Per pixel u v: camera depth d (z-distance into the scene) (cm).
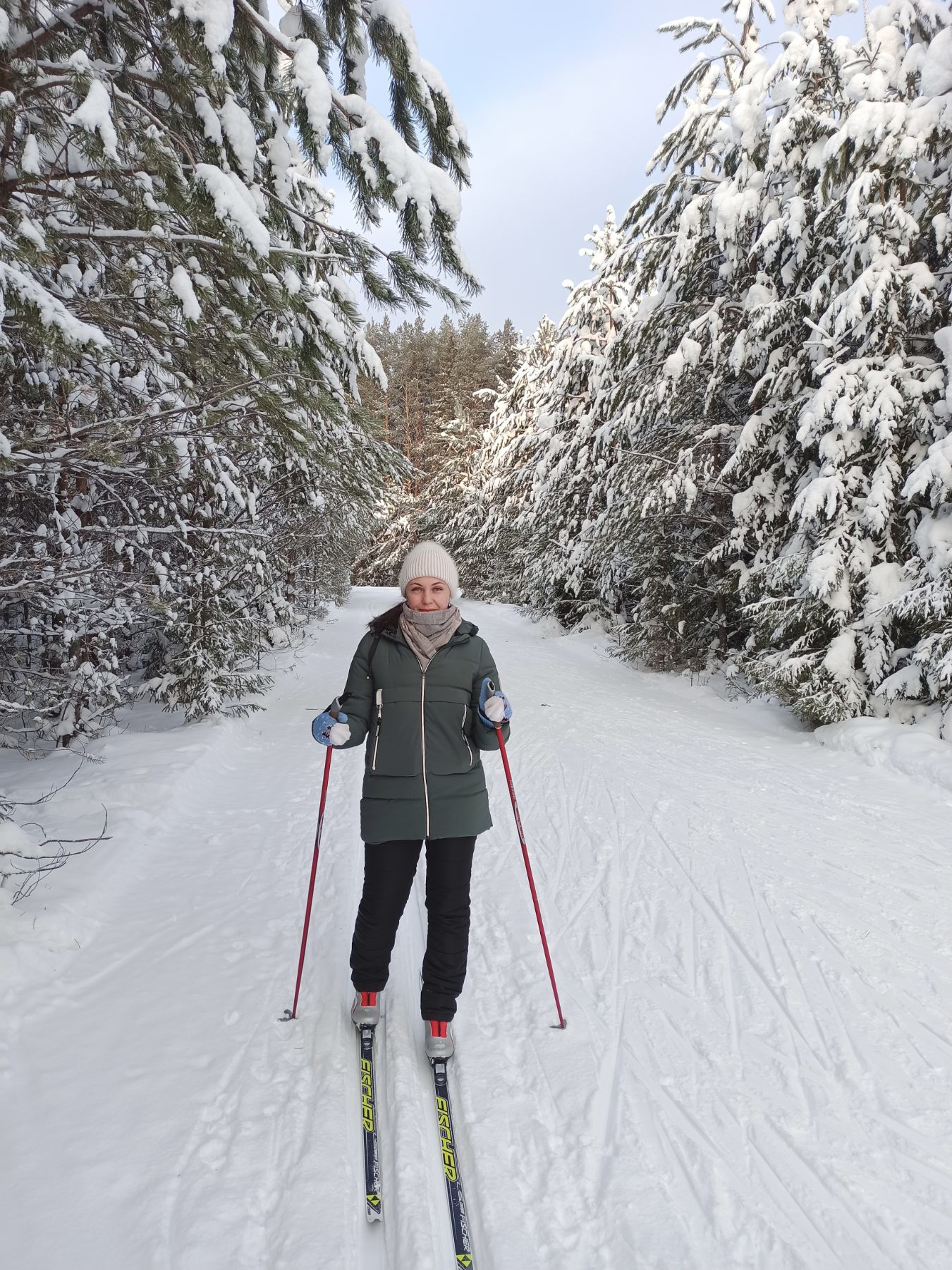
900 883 380
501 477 2400
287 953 301
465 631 244
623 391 1165
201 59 328
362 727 242
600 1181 191
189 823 468
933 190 678
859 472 686
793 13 856
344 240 427
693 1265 167
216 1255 165
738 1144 204
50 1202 177
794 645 718
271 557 1019
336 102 381
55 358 296
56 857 367
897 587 664
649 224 1084
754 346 838
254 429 507
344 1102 215
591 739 711
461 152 439
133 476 401
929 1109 219
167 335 381
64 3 341
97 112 277
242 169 361
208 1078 224
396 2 398
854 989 284
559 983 288
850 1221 179
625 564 1269
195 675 715
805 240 783
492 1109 216
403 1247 169
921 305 657
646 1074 234
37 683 602
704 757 641
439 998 236
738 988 285
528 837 453
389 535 3775
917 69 707
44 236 310
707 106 993
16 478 446
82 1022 252
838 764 613
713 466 965
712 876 389
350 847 425
